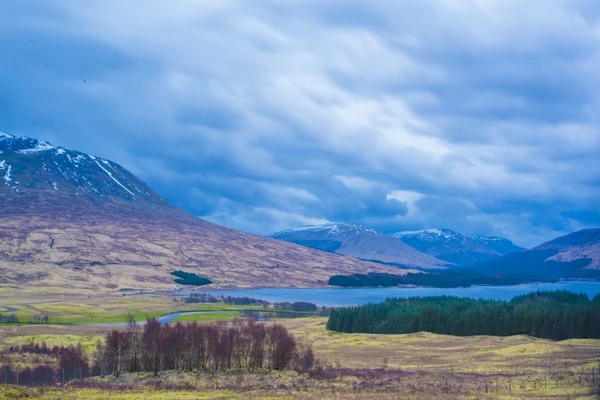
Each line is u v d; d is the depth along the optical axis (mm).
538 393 95125
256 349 130625
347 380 112125
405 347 188750
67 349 147875
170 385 104625
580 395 92125
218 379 112875
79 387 101000
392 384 106312
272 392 96562
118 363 128875
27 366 131250
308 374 120375
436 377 116812
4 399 81188
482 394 93812
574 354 157375
